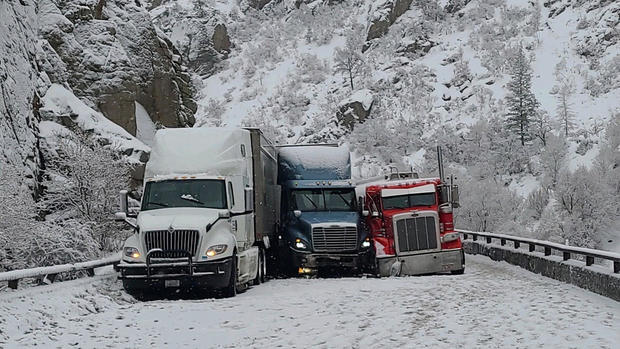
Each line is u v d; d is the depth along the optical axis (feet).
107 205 91.40
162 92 137.80
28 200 72.90
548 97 545.44
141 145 111.45
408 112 616.39
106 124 110.11
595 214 253.24
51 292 47.26
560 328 35.76
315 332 37.42
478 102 598.34
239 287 61.87
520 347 31.63
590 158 352.28
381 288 57.62
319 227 75.41
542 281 61.77
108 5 136.36
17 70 97.50
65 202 91.40
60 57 120.06
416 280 65.36
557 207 260.21
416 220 75.20
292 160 82.64
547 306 43.91
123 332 39.55
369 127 475.31
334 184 80.89
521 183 367.04
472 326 37.32
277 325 40.27
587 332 34.37
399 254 75.00
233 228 59.93
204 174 59.72
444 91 647.56
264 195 72.23
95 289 52.95
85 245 75.20
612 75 554.05
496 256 90.58
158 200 58.90
